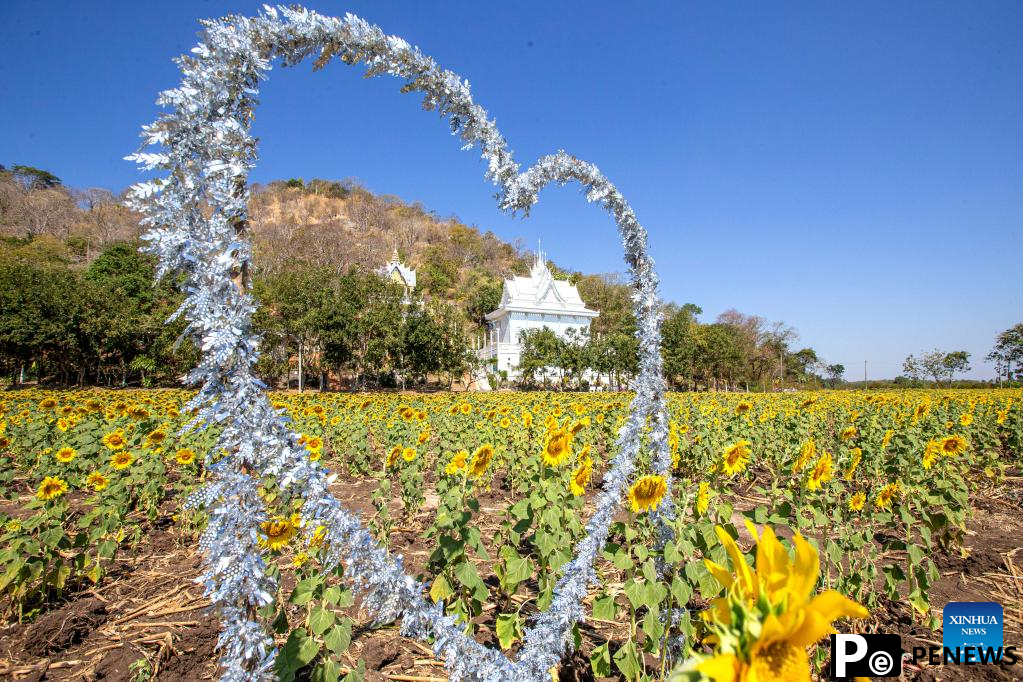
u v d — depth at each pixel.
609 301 77.19
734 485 8.45
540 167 3.28
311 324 36.94
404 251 97.19
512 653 3.67
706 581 3.14
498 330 58.44
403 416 11.50
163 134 2.24
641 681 3.00
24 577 3.96
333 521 2.42
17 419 11.27
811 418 12.18
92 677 3.57
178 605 4.53
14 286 34.31
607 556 3.25
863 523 6.36
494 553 5.58
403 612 2.51
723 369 57.59
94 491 7.93
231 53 2.39
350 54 2.76
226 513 2.29
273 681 2.45
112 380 39.78
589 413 12.78
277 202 113.62
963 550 5.67
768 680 1.06
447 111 3.07
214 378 2.30
